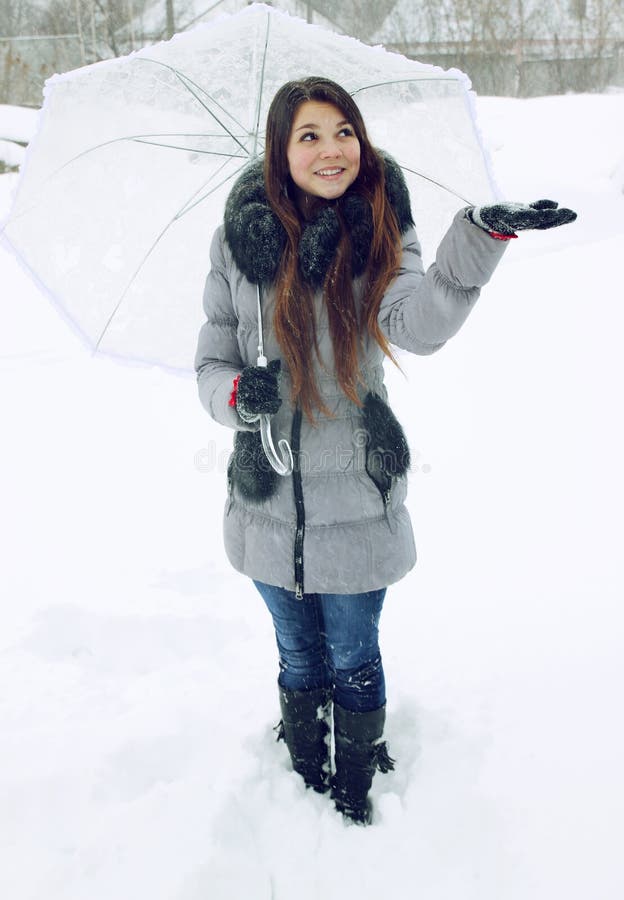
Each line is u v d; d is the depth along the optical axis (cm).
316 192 191
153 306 234
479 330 618
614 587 309
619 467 403
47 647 300
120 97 218
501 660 276
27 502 425
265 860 208
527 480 400
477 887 198
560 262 755
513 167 1148
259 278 193
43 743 241
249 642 299
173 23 2258
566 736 240
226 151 224
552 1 2559
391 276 185
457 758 234
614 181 1047
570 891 195
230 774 227
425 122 225
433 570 334
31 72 2114
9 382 604
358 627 207
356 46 210
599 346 562
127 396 571
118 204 224
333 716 231
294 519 200
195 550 371
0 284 829
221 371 205
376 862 206
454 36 2548
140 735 240
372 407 198
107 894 192
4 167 1242
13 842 210
